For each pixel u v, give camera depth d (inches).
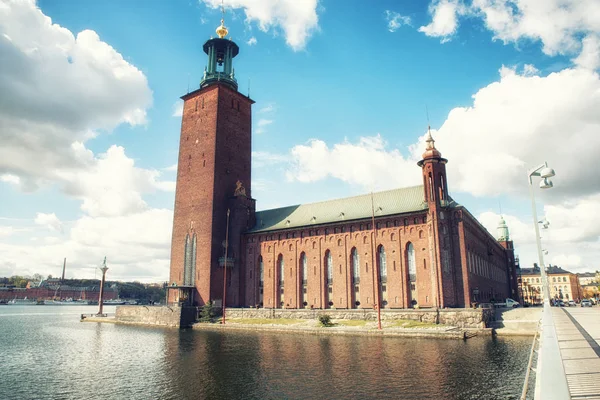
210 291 3410.4
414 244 2827.3
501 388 1067.3
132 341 2258.9
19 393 1157.1
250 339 2169.0
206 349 1840.6
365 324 2456.9
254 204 3843.5
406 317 2460.6
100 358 1704.0
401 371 1275.8
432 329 2162.9
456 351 1615.4
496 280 3954.2
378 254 2982.3
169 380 1259.8
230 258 3567.9
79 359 1691.7
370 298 2942.9
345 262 3105.3
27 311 6993.1
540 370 353.7
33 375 1387.8
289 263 3385.8
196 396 1080.2
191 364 1496.1
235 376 1283.2
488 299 3334.2
